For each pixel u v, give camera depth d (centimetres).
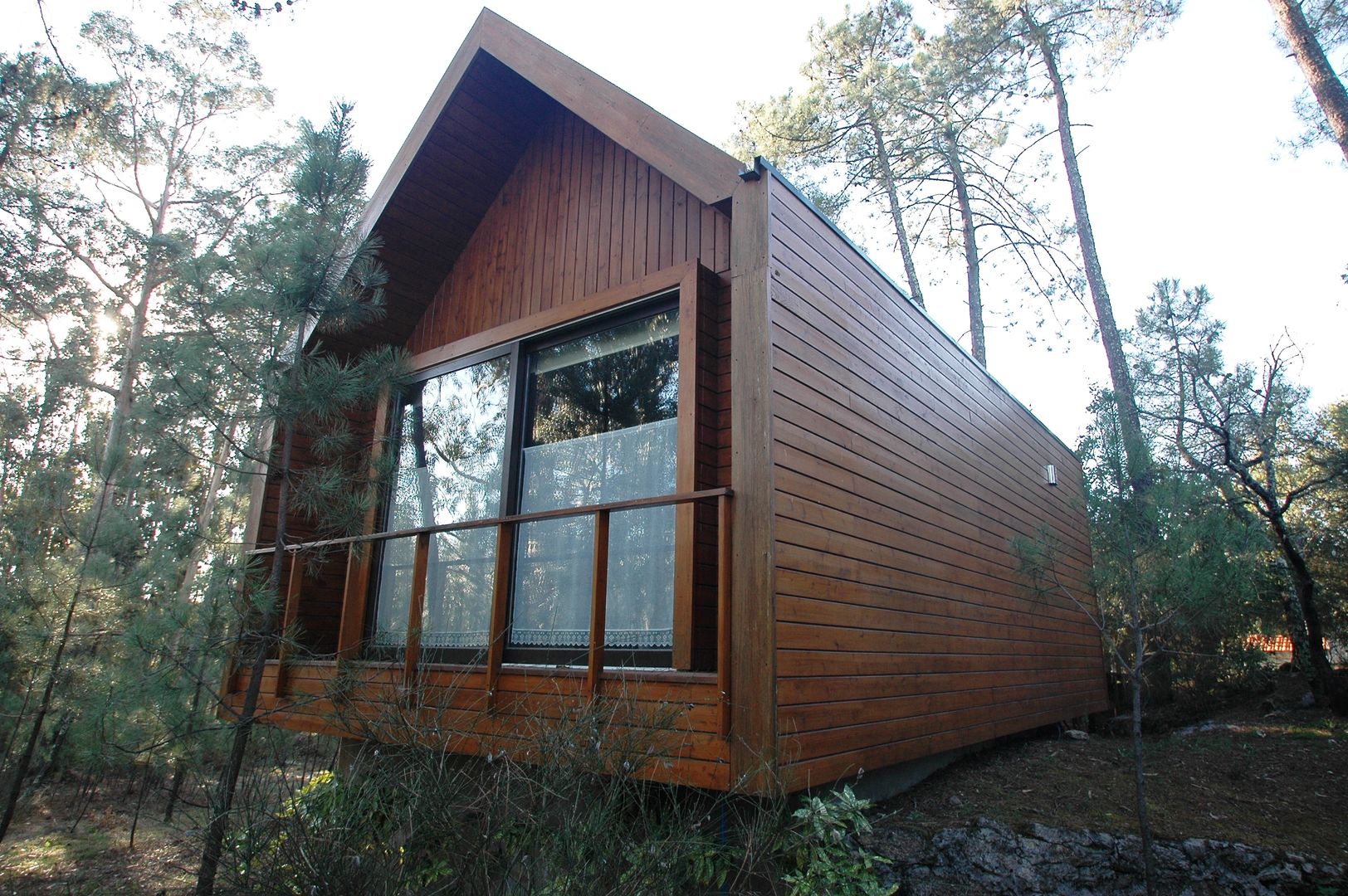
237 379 460
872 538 476
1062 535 916
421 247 634
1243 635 991
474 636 529
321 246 462
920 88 1530
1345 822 470
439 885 325
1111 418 488
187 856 449
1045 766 604
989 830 433
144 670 508
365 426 670
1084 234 1452
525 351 559
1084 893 412
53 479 827
